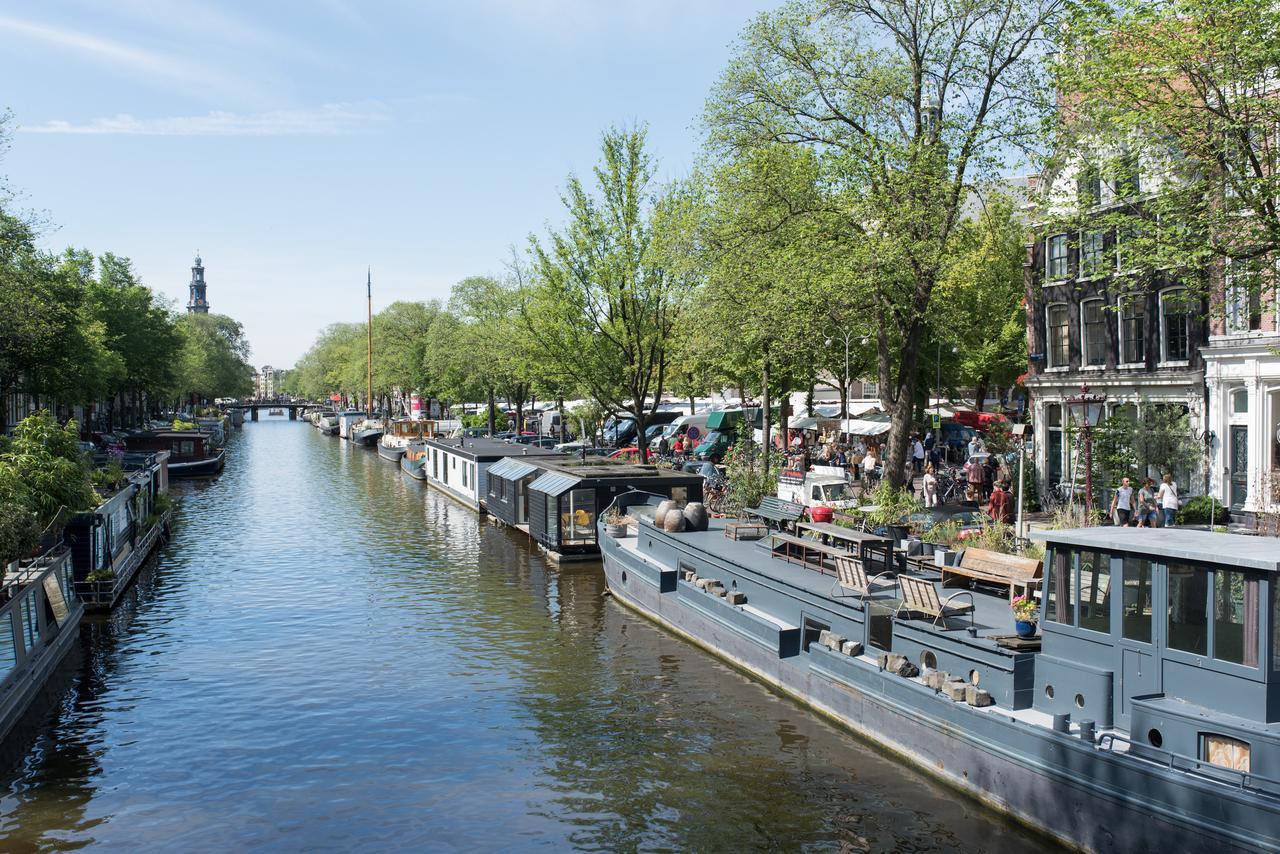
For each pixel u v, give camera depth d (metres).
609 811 13.70
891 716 15.10
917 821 13.03
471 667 20.56
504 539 37.84
